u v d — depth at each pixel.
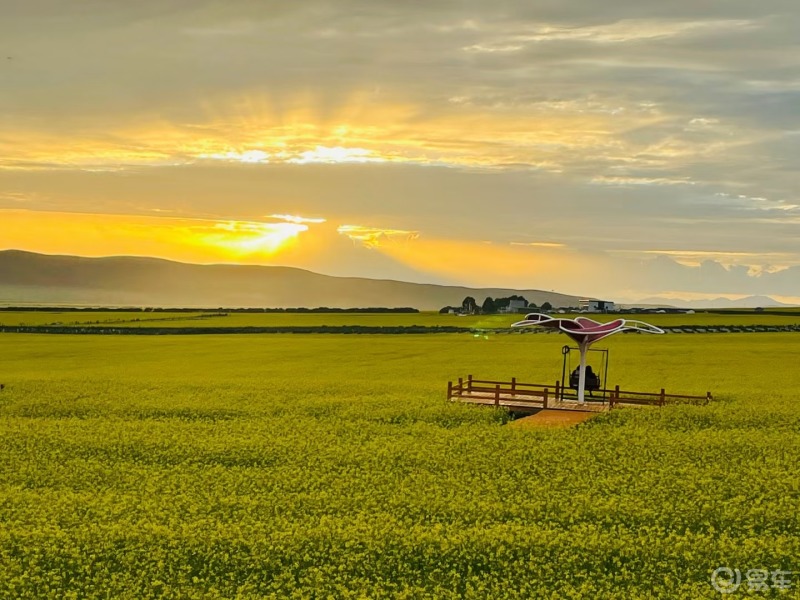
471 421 46.34
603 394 53.69
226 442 39.56
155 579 22.55
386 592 21.89
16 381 65.25
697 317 160.50
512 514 28.03
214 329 132.62
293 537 25.33
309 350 100.38
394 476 32.81
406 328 134.12
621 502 28.98
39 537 25.44
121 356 92.88
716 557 24.03
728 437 40.53
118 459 36.56
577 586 22.31
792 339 116.12
